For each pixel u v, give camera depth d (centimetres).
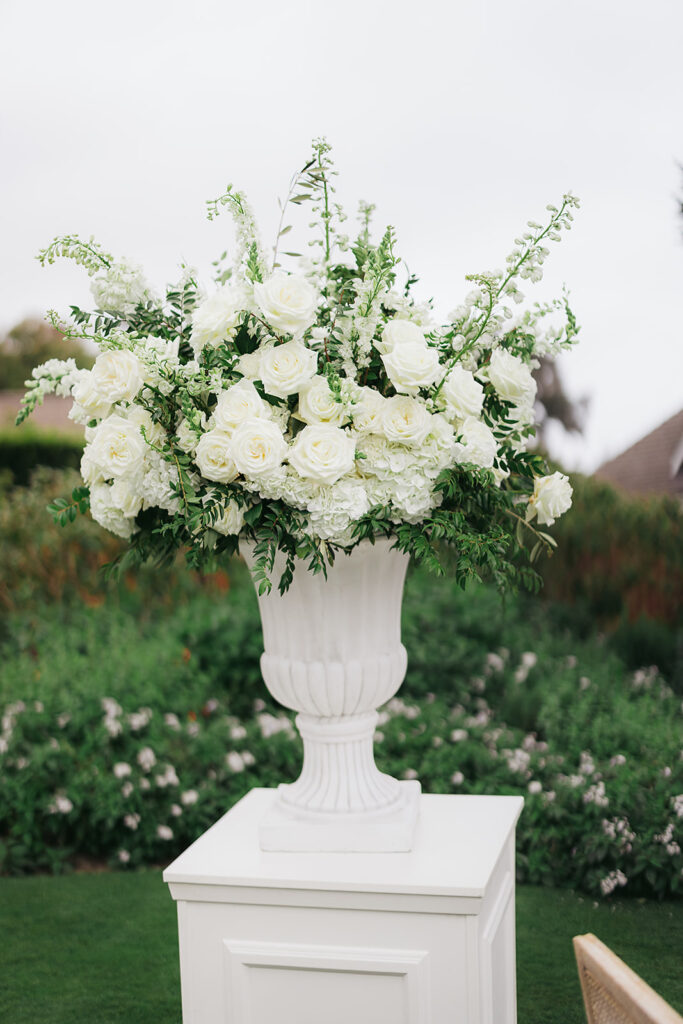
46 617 555
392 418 193
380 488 193
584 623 539
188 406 197
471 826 227
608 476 565
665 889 386
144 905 395
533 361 242
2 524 585
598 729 436
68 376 228
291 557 199
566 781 404
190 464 201
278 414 200
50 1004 323
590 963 136
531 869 398
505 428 219
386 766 428
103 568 238
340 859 207
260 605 223
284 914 201
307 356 194
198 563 215
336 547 202
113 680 464
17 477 624
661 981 321
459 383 199
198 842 222
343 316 215
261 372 195
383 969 196
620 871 385
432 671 487
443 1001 194
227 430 192
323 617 212
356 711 219
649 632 515
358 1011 199
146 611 574
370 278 213
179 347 219
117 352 201
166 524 201
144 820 429
